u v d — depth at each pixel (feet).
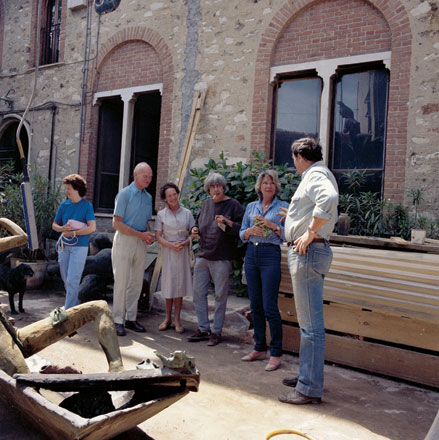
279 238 12.65
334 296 12.37
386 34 19.27
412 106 18.30
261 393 10.50
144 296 19.08
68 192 15.70
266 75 21.85
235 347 14.53
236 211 14.87
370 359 12.03
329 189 9.37
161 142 24.95
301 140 10.71
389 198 18.62
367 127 20.45
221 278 14.66
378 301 11.59
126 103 27.17
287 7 21.38
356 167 20.63
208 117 23.43
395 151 18.60
